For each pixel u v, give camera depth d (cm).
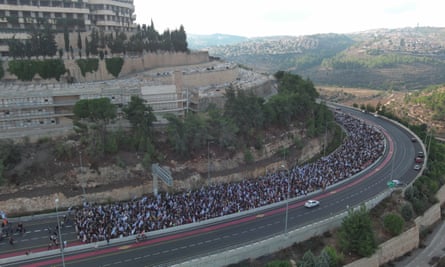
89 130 7538
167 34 14200
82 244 5316
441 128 16100
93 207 6322
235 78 13362
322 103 12094
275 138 9450
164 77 10894
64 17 12675
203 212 6172
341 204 6894
